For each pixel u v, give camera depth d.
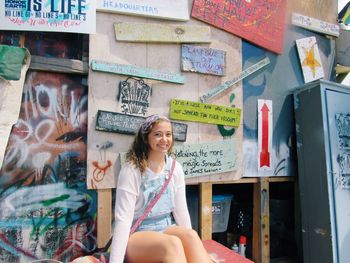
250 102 3.45
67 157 2.81
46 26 2.65
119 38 2.86
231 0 3.30
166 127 2.26
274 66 3.59
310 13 3.81
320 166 3.29
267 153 3.51
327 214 3.20
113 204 2.97
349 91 3.49
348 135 3.42
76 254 2.81
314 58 3.81
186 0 3.10
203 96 3.18
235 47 3.34
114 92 2.85
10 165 2.64
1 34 2.68
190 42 3.12
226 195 3.50
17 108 2.57
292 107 3.69
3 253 2.62
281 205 3.93
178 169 2.39
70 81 2.82
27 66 2.60
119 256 1.99
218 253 2.68
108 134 2.83
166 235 2.02
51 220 2.75
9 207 2.64
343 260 3.19
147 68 2.96
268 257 3.45
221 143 3.24
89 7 2.74
